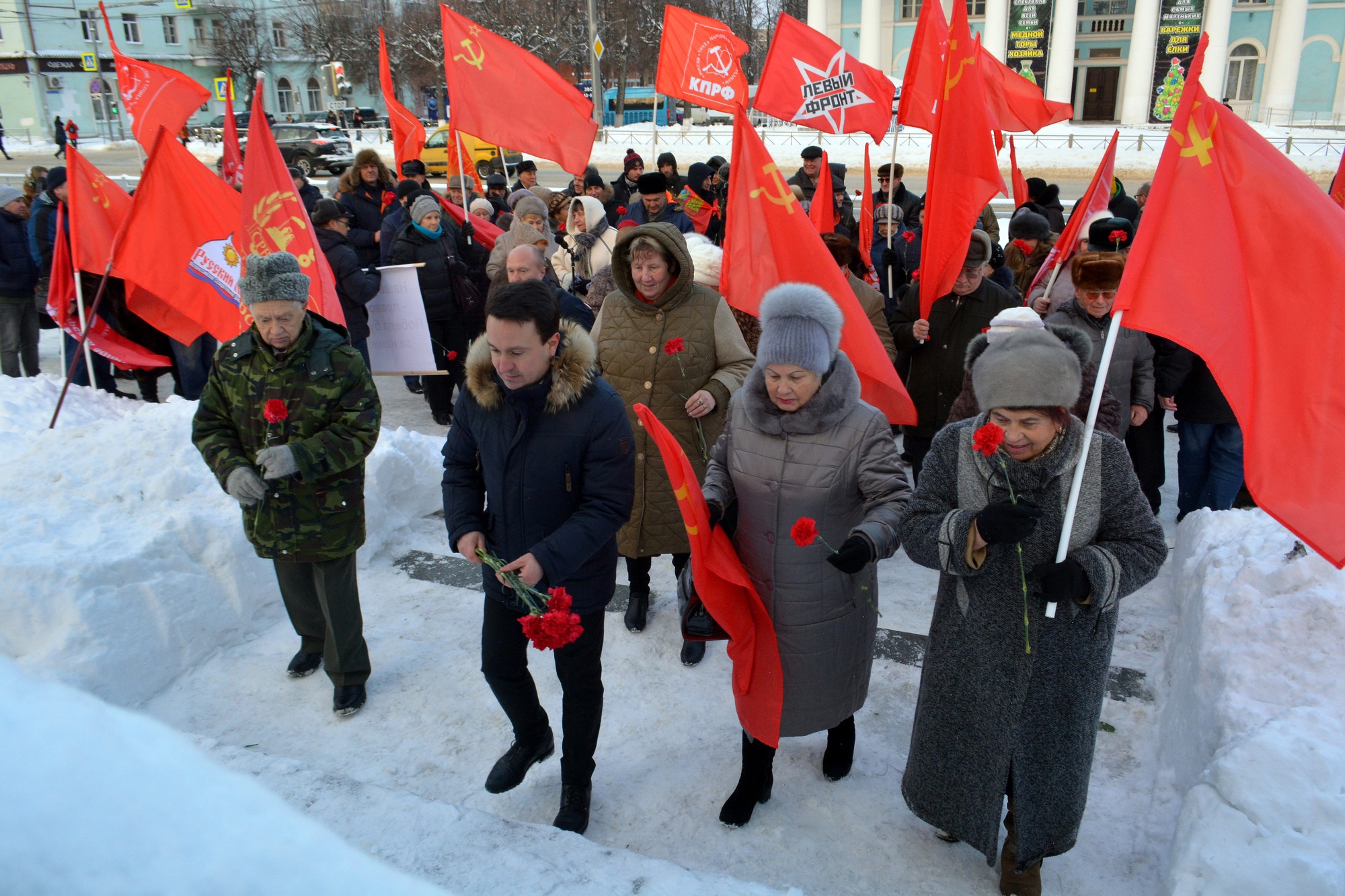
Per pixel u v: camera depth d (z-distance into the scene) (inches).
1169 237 88.0
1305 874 78.0
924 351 187.0
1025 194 339.6
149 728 25.7
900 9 1549.0
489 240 307.4
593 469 99.4
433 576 178.4
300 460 115.0
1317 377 85.3
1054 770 88.4
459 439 106.3
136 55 1706.4
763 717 101.3
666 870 83.8
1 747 21.3
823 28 1571.1
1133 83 1385.3
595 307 179.6
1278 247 85.9
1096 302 157.6
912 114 217.5
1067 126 1374.3
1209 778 91.4
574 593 102.5
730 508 104.7
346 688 132.6
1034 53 1393.9
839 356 99.3
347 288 244.2
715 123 1469.0
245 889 21.8
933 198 166.2
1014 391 79.2
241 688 139.9
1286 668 107.8
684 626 104.8
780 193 143.7
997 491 85.7
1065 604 85.1
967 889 98.4
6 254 286.2
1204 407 181.3
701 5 2006.6
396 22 1812.3
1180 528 175.8
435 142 954.1
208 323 196.2
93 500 160.2
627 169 489.1
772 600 101.9
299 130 1096.8
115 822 21.1
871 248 310.2
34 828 19.5
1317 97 1467.8
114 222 212.7
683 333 145.1
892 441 99.8
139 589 141.2
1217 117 86.7
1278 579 123.3
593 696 106.9
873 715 132.1
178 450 173.9
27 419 219.8
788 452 99.4
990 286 183.9
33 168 325.1
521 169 457.1
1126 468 84.4
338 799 93.2
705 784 117.0
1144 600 161.6
